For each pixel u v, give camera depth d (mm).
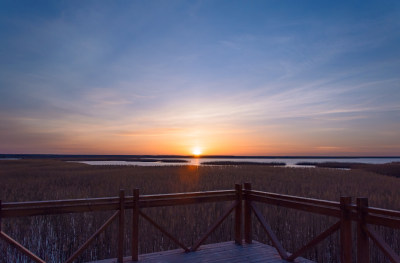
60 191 15062
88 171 31516
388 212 4422
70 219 9508
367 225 4770
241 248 6859
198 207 10734
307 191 15492
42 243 8453
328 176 25328
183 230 9055
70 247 8406
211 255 6387
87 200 5676
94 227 9000
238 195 7219
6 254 7723
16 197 13664
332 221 8883
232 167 39312
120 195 5957
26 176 25203
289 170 33031
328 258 7984
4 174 27453
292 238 8891
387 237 8242
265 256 6348
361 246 4809
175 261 6027
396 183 20438
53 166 44125
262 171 30953
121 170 33062
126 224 9234
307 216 9422
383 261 7469
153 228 8938
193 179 21188
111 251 8164
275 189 16188
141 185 17719
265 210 10453
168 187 16625
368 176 25828
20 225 9344
